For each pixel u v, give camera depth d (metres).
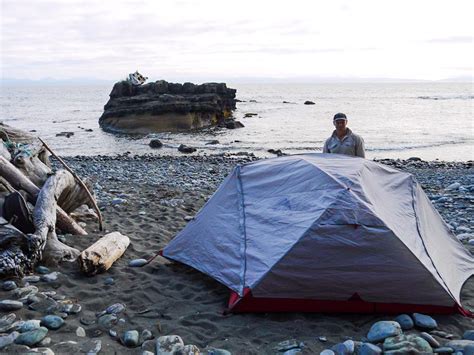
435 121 47.97
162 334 4.67
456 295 5.15
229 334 4.66
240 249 5.52
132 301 5.41
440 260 5.59
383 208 5.52
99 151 29.55
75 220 8.64
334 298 5.05
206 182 14.80
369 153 27.55
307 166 5.97
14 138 8.22
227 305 5.32
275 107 77.00
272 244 5.27
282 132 39.28
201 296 5.57
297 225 5.24
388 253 5.00
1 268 5.68
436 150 28.67
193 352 4.20
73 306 5.12
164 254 6.60
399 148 29.39
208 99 45.59
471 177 16.30
